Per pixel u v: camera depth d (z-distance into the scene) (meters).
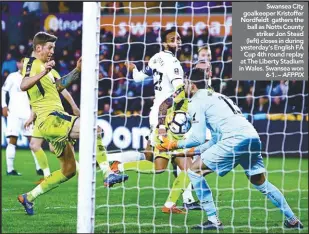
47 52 12.81
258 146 11.05
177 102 12.64
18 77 18.30
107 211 12.59
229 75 23.47
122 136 23.00
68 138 12.30
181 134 12.55
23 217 12.20
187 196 12.83
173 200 12.51
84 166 9.99
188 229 11.02
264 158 22.14
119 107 24.03
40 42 12.73
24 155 22.55
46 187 12.40
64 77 12.85
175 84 12.63
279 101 23.09
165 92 12.98
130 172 18.58
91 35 10.05
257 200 14.02
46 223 11.66
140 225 11.38
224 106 11.35
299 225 11.09
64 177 12.44
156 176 17.89
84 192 9.98
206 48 13.23
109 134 23.06
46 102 12.60
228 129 11.10
